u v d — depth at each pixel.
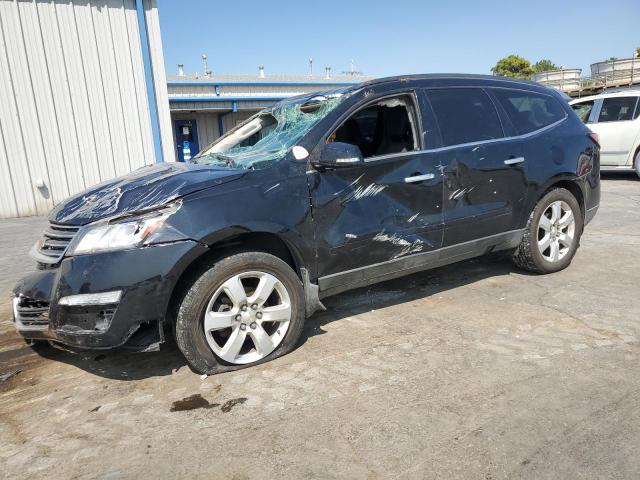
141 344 2.89
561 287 4.42
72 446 2.46
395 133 4.05
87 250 2.82
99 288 2.75
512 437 2.34
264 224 3.06
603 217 7.54
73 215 3.04
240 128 4.38
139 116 11.11
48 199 10.52
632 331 3.45
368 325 3.78
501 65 46.31
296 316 3.28
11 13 9.76
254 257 3.06
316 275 3.38
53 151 10.43
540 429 2.39
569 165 4.64
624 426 2.39
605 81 19.42
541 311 3.89
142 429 2.57
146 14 10.91
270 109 4.23
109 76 10.71
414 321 3.82
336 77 21.16
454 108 4.06
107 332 2.77
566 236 4.78
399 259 3.74
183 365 3.28
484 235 4.20
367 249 3.54
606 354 3.12
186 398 2.85
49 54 10.16
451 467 2.16
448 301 4.22
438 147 3.87
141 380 3.11
